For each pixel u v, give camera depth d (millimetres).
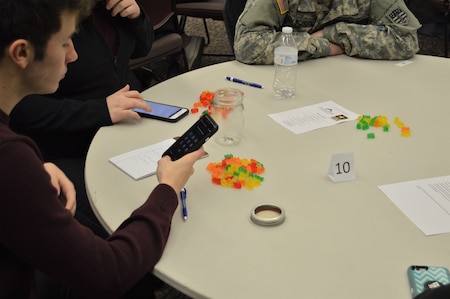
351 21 2123
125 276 896
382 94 1688
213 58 4020
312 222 1041
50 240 811
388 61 2010
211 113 1520
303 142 1380
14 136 790
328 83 1783
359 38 2004
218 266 923
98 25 1844
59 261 828
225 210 1085
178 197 1100
